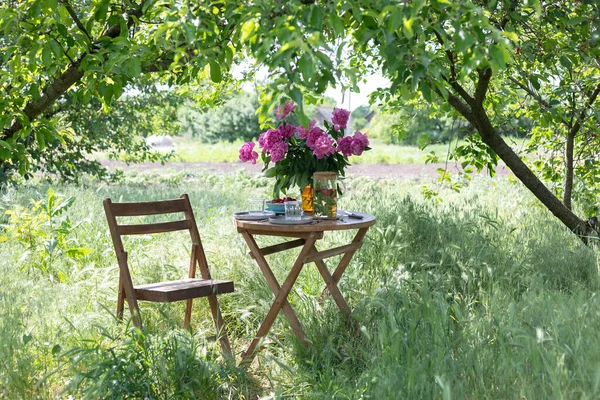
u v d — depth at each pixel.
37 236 6.03
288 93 2.71
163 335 3.68
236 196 11.19
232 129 44.38
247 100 44.53
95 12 3.84
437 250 5.64
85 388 3.35
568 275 5.19
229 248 6.03
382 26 2.87
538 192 6.13
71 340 3.89
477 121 5.86
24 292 4.75
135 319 3.93
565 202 6.68
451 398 2.74
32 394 3.39
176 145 41.62
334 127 4.80
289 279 4.12
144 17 4.11
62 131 5.16
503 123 6.53
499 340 3.12
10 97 4.00
